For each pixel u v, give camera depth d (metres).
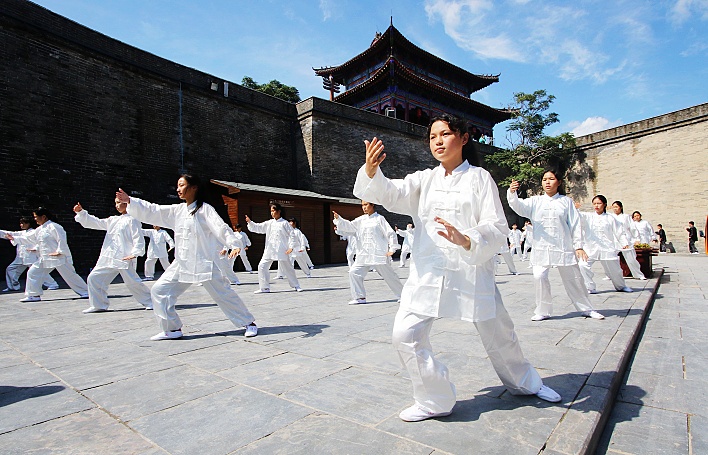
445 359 3.66
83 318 6.16
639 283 9.14
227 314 4.77
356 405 2.68
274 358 3.79
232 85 19.25
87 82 14.30
